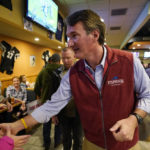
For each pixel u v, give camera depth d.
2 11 1.70
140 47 10.33
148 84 0.65
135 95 0.71
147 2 3.58
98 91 0.66
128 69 0.63
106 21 5.16
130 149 0.72
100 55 0.65
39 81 1.84
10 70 2.62
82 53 0.60
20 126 0.71
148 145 1.54
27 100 2.57
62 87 0.77
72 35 0.58
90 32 0.57
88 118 0.72
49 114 0.77
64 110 1.46
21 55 2.99
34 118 0.73
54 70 1.67
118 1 3.55
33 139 2.06
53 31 3.30
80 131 1.48
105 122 0.68
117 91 0.64
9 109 1.89
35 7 2.34
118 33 7.10
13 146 0.62
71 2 3.56
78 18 0.55
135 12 4.29
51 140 2.06
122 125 0.53
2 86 2.41
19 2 2.05
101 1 3.53
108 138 0.71
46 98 1.70
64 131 1.55
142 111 0.62
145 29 7.06
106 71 0.65
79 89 0.69
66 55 1.51
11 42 2.63
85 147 0.84
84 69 0.68
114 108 0.65
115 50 0.70
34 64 3.61
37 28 2.65
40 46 3.94
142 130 1.65
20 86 2.44
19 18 2.05
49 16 2.97
